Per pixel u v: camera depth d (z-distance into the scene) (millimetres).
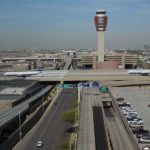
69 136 176125
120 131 192500
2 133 183375
